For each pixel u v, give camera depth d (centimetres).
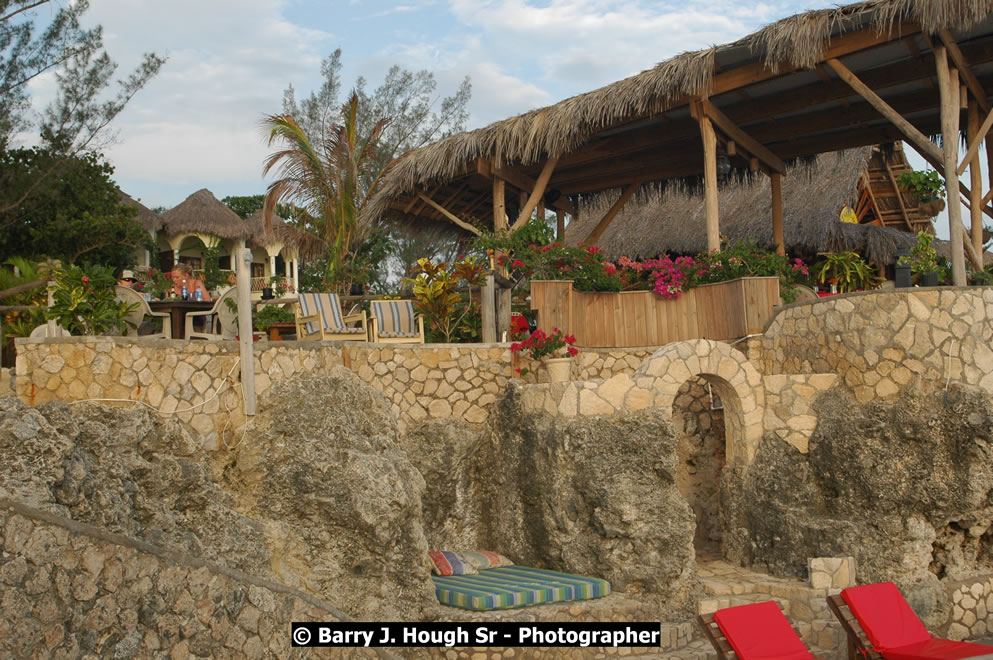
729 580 1115
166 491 830
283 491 934
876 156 2008
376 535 934
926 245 1390
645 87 1302
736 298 1288
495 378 1251
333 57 2934
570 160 1628
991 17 1167
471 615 954
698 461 1328
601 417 1090
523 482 1158
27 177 1662
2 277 1247
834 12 1177
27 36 1627
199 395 936
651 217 2080
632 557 1042
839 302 1164
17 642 616
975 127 1339
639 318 1348
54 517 655
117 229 2031
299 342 1048
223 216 2855
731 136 1470
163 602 720
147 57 1705
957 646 877
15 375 905
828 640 1016
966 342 1081
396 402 1182
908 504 1060
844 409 1138
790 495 1148
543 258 1326
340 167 1870
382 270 3133
